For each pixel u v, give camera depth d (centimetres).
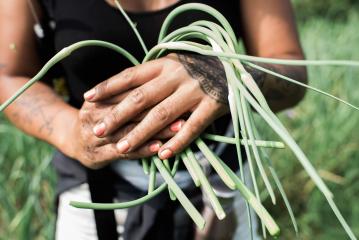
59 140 55
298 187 150
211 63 46
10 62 60
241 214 71
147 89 45
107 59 58
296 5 290
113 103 47
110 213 64
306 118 158
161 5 56
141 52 58
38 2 59
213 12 45
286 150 150
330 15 280
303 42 203
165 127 46
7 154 143
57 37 59
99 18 56
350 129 159
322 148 153
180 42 44
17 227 127
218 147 61
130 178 63
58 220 70
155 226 67
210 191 43
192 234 69
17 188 139
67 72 61
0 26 60
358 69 178
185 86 45
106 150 48
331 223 144
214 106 45
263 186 144
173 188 44
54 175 129
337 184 149
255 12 61
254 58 38
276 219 145
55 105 58
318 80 164
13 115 60
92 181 62
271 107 59
